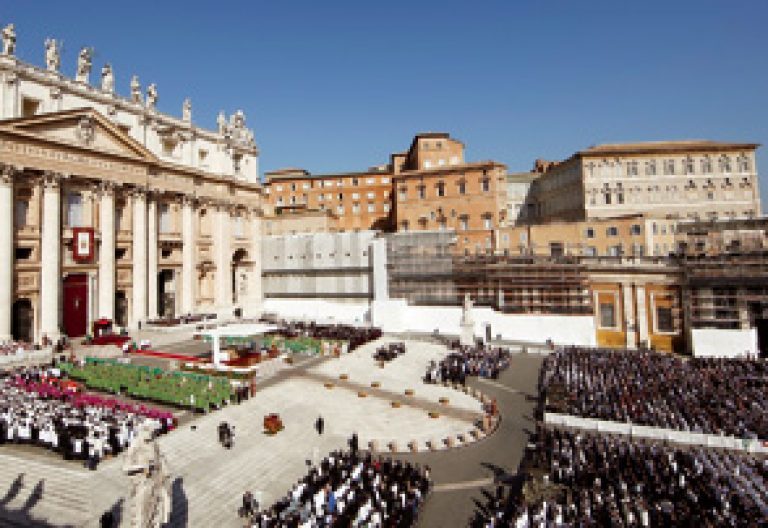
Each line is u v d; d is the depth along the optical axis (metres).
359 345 46.88
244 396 29.27
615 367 36.00
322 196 97.69
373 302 59.50
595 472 19.69
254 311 67.38
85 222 46.22
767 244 45.84
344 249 68.19
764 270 42.09
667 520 16.22
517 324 52.59
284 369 37.00
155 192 53.47
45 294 41.56
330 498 17.42
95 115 45.88
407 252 62.75
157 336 46.16
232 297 67.00
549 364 38.16
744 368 35.28
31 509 17.20
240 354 39.44
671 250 57.88
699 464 20.45
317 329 52.84
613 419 26.20
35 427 21.61
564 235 61.97
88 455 20.23
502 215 75.44
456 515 18.23
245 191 68.25
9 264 38.81
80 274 45.53
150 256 53.00
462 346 46.44
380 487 18.86
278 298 73.44
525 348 46.84
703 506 17.06
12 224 39.34
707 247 49.34
